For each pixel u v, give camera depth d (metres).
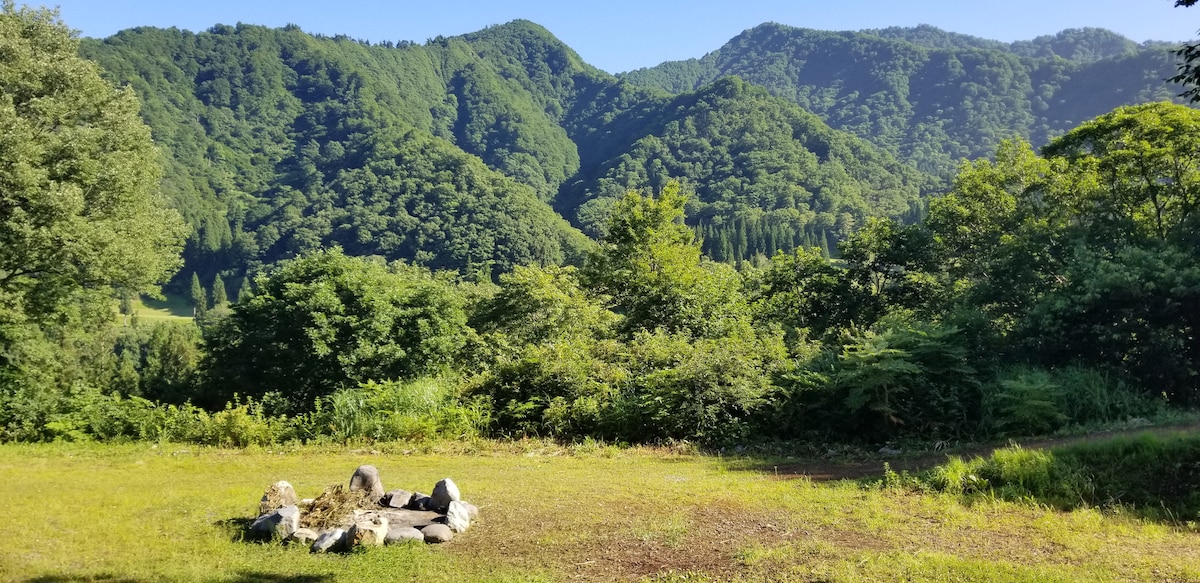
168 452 12.08
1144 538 5.79
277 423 13.07
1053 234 19.20
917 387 11.98
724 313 20.52
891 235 21.39
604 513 7.18
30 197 17.06
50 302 19.78
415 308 23.16
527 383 13.91
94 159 19.39
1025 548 5.61
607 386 13.36
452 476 9.48
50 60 19.12
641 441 12.45
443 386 14.56
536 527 6.71
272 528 6.50
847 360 12.29
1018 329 15.97
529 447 11.95
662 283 22.05
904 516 6.68
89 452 12.16
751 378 12.79
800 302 22.06
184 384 26.45
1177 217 19.56
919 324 14.84
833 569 5.16
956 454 10.18
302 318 22.11
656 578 5.21
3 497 8.21
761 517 6.87
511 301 25.64
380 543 6.19
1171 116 19.38
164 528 6.85
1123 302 14.59
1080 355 14.95
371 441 12.57
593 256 25.22
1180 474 7.36
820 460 10.48
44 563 5.77
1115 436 8.98
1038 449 8.63
